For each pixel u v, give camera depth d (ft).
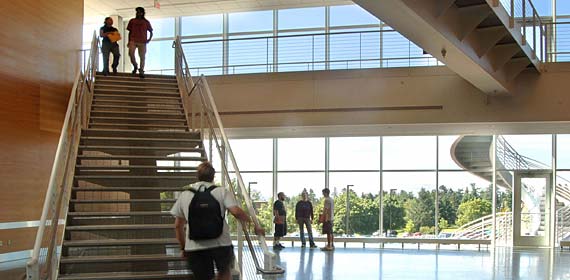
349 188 62.59
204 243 15.34
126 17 65.62
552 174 57.52
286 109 44.55
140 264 19.97
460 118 41.65
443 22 26.30
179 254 20.94
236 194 21.61
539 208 57.72
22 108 35.04
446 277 31.35
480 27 31.89
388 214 61.52
